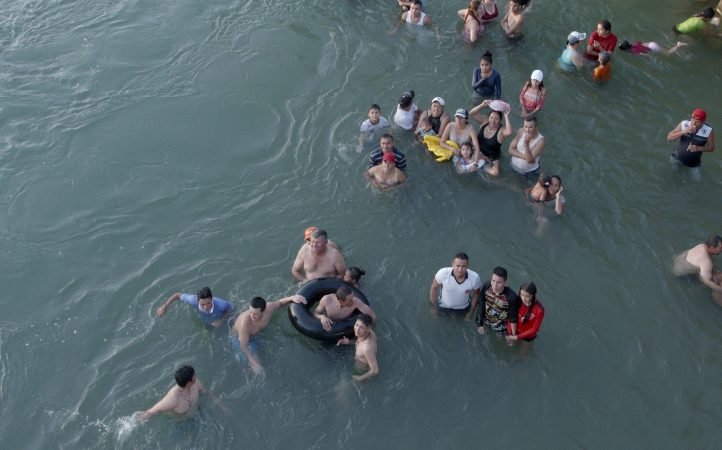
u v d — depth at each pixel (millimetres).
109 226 11812
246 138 13531
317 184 12555
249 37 16125
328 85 14773
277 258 11227
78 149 13258
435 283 10031
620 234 11688
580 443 8898
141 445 8695
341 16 16750
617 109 14195
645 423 9133
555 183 11602
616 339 10133
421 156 12969
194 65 15320
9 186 12508
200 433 8812
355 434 8914
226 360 9609
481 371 9633
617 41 15406
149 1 17250
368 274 10977
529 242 11531
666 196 12375
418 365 9672
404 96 13031
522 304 9414
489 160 12758
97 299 10609
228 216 11992
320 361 9609
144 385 9367
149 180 12656
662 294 10773
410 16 16219
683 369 9781
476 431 9000
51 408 9172
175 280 10859
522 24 16062
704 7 16938
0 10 16766
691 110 14227
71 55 15547
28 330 10188
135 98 14453
